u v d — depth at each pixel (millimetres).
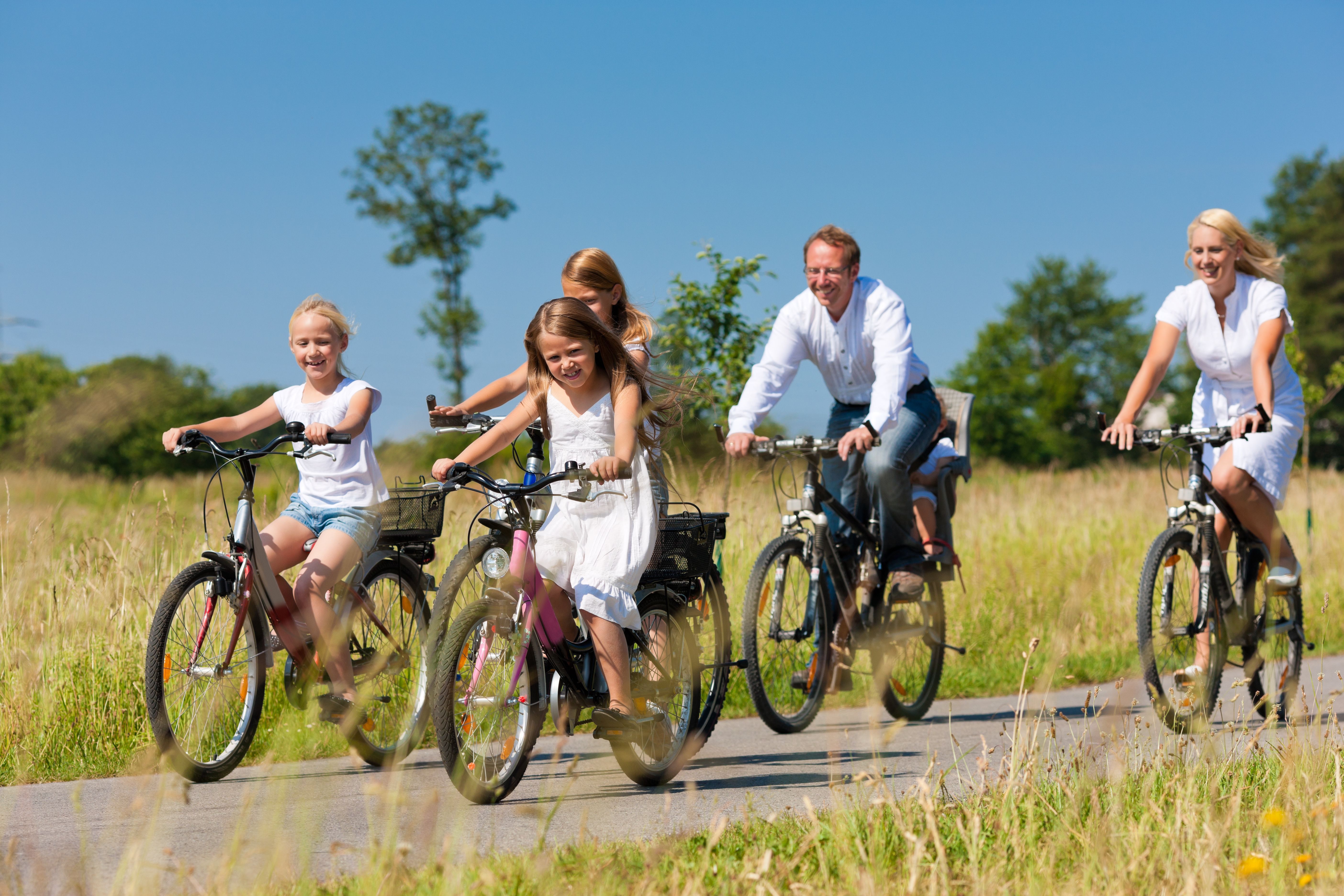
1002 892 7426
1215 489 15453
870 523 16125
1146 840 8227
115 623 15281
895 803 8695
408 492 13711
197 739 12164
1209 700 14828
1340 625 24391
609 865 8055
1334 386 37938
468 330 147000
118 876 7766
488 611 10930
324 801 11258
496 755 11289
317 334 13336
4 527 16953
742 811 10758
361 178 149625
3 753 12953
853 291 15938
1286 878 7770
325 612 12734
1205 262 15625
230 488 13234
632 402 11664
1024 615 22781
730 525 20828
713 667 13289
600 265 13008
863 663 16656
